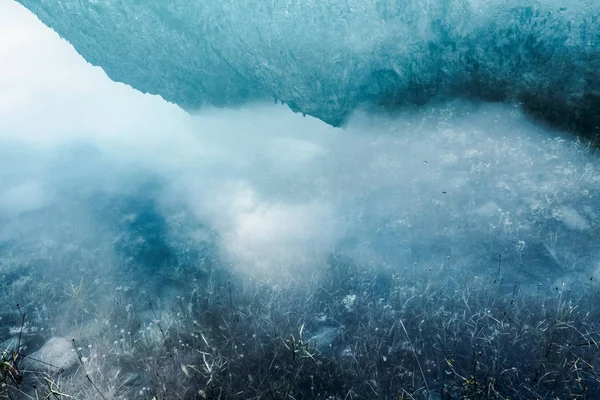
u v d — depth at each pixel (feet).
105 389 11.86
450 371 11.74
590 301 13.44
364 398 11.32
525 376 11.32
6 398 11.55
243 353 12.69
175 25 28.22
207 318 13.89
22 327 13.64
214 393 11.53
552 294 13.93
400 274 15.39
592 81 21.34
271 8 25.08
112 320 14.05
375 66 25.04
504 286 14.51
